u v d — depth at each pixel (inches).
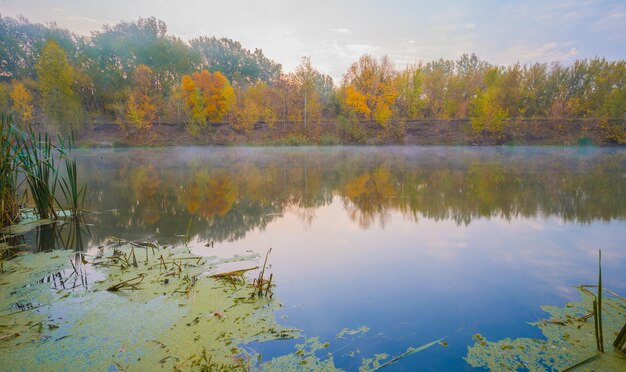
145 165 799.7
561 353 114.0
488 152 1132.5
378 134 1462.8
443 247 219.5
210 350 117.0
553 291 157.5
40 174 286.0
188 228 271.0
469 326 131.0
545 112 1466.5
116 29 2009.1
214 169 711.1
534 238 234.5
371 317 137.9
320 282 169.6
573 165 727.1
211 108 1533.0
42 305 147.6
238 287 163.2
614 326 128.3
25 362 111.1
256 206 354.3
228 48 2787.9
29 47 2037.4
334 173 628.1
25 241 239.9
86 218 303.7
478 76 1688.0
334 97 1688.0
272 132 1501.0
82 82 1596.9
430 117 1596.9
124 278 173.6
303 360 112.3
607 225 263.6
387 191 431.8
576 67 1494.8
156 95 1594.5
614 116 1302.9
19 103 1316.4
